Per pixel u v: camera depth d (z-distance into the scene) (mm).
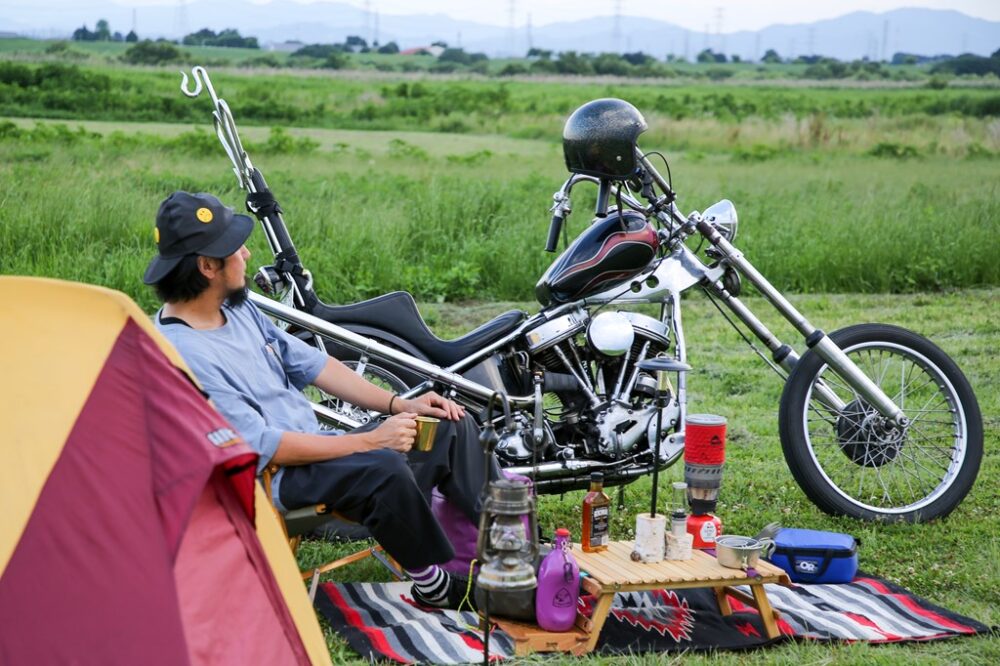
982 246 9469
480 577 2695
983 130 28812
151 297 7672
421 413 3404
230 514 2488
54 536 2232
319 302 4051
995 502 4430
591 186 14148
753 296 8672
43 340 2365
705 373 6430
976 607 3471
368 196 12219
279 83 44375
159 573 2246
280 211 4055
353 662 3008
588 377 4008
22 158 15273
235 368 3184
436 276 8633
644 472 3947
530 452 3836
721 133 27719
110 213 9055
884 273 9039
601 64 77562
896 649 3127
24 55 50844
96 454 2289
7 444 2287
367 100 38188
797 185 15969
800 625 3262
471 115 34906
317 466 3117
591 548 3355
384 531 3109
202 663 2273
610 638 3170
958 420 4281
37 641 2182
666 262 4062
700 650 3113
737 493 4562
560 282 3951
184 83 3939
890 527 4148
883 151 23875
